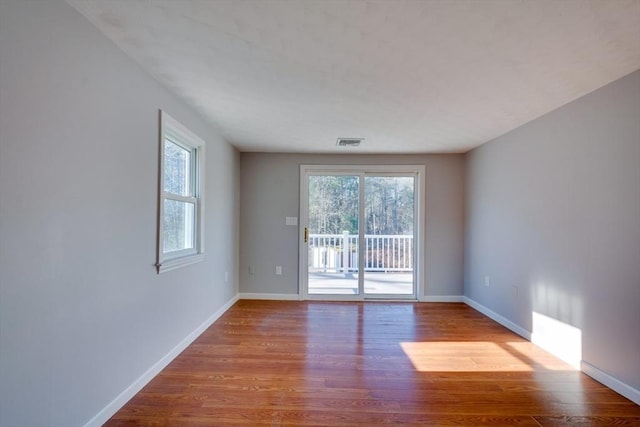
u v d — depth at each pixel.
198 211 3.19
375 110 2.90
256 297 4.68
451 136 3.74
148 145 2.23
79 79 1.60
